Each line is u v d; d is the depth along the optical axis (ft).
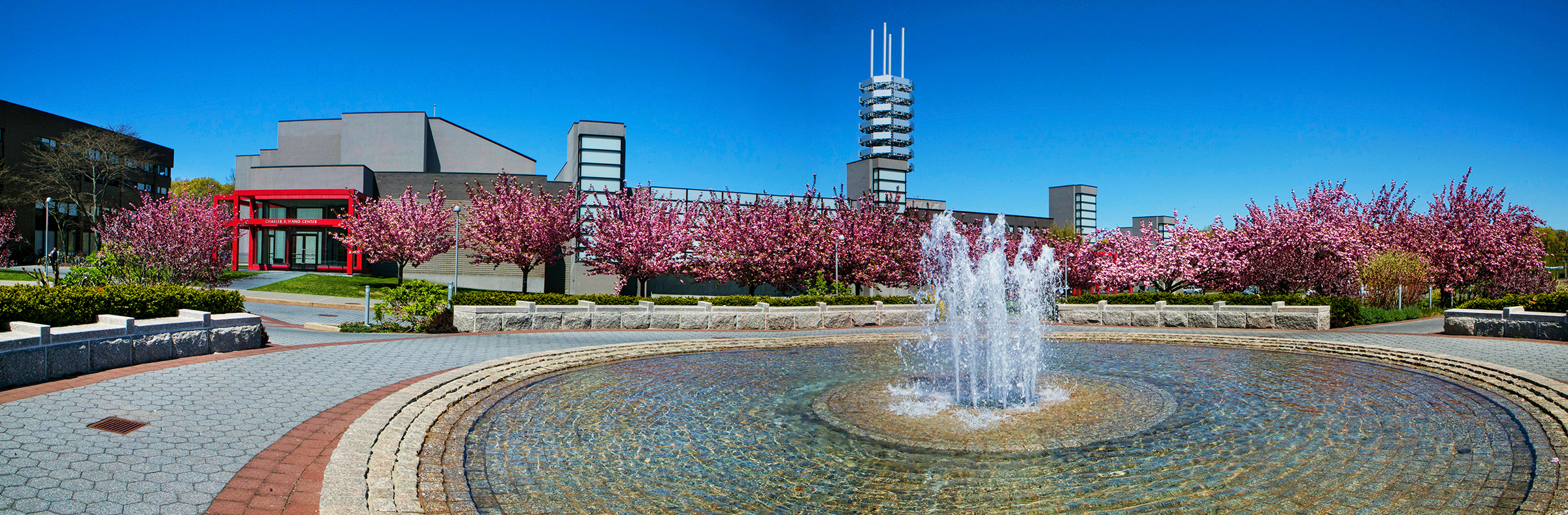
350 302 100.89
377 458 21.56
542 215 116.88
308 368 35.78
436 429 26.25
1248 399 31.73
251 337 43.91
